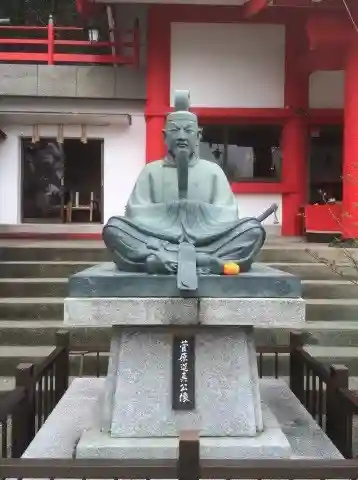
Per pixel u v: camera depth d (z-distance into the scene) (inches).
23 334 293.9
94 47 592.4
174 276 146.1
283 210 529.3
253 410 152.3
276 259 378.6
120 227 158.7
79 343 288.2
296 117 514.9
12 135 524.1
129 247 156.2
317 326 298.7
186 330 153.9
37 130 519.8
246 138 533.6
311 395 209.2
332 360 269.9
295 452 152.3
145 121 519.8
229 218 173.8
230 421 150.8
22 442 160.7
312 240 472.4
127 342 153.9
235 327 154.5
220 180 184.5
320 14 416.5
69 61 510.0
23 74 505.7
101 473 108.4
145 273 152.3
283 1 416.5
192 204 170.7
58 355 203.6
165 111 499.8
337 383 165.8
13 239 508.4
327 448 155.4
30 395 167.6
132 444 145.2
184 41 510.6
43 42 503.8
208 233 161.8
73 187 545.6
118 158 529.0
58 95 506.3
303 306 143.8
